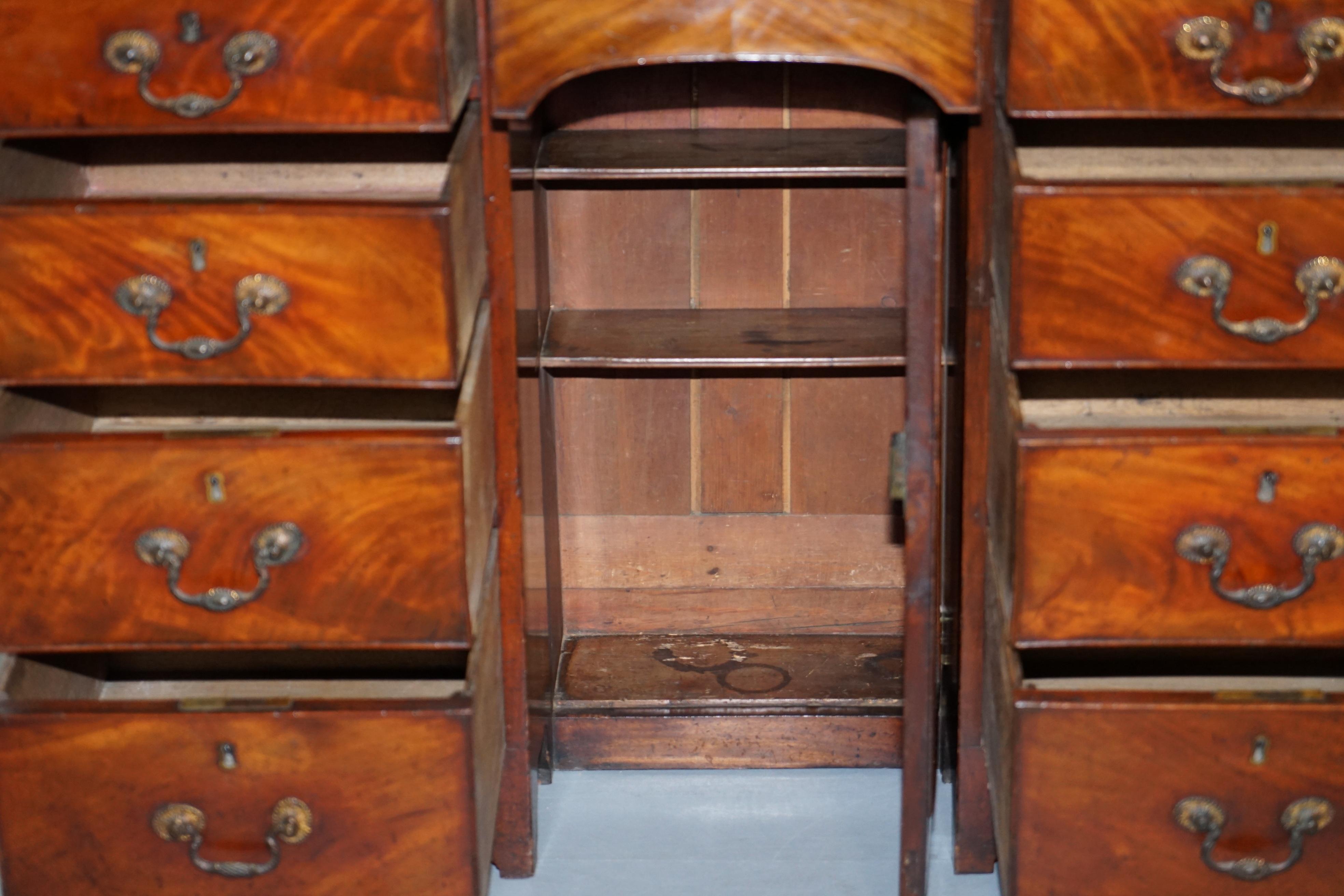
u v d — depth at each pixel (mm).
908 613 1360
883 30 1294
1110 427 1415
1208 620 1360
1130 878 1384
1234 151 1577
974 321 1476
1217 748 1329
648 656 1978
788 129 1877
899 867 1584
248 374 1319
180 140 1590
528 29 1328
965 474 1516
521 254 1571
